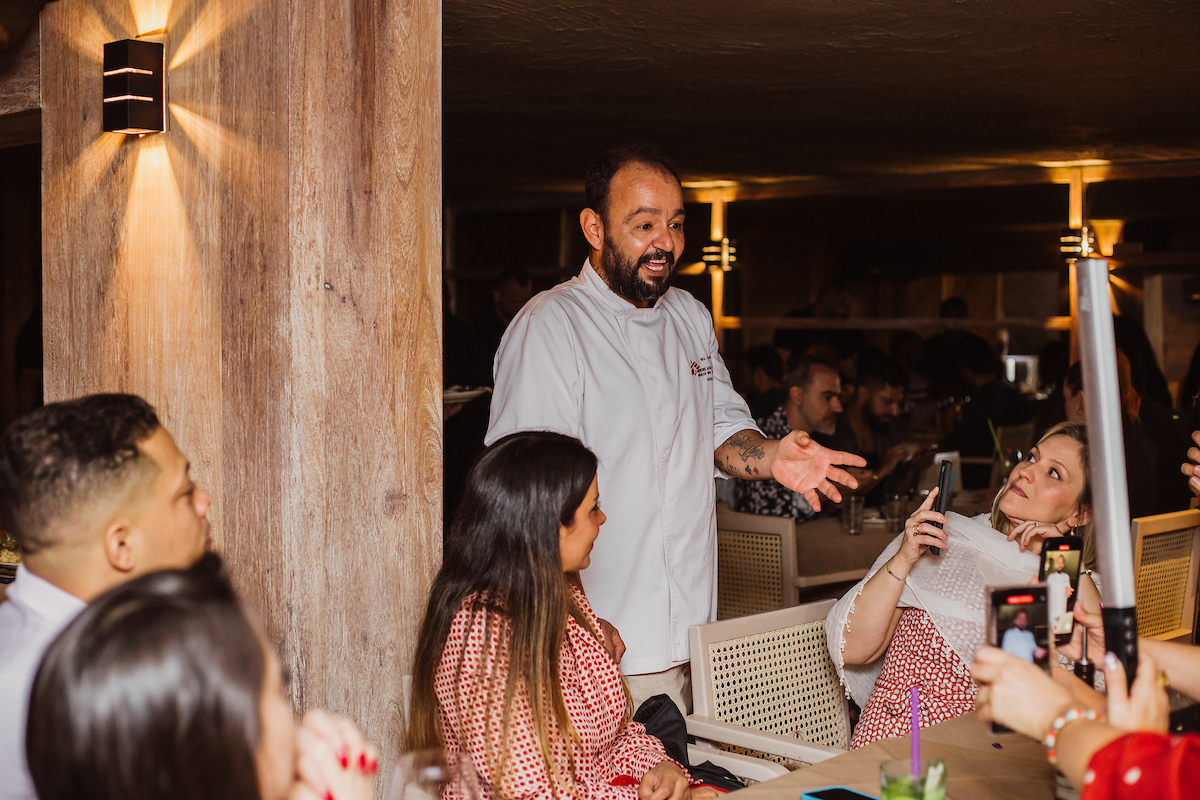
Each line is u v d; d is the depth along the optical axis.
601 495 2.40
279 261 2.16
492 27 3.29
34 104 2.68
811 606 2.43
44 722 0.82
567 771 1.75
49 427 1.34
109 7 2.50
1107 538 1.21
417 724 1.82
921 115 4.56
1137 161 5.72
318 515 2.19
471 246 7.80
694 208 8.07
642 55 3.60
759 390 5.50
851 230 9.08
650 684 2.42
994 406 6.33
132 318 2.49
